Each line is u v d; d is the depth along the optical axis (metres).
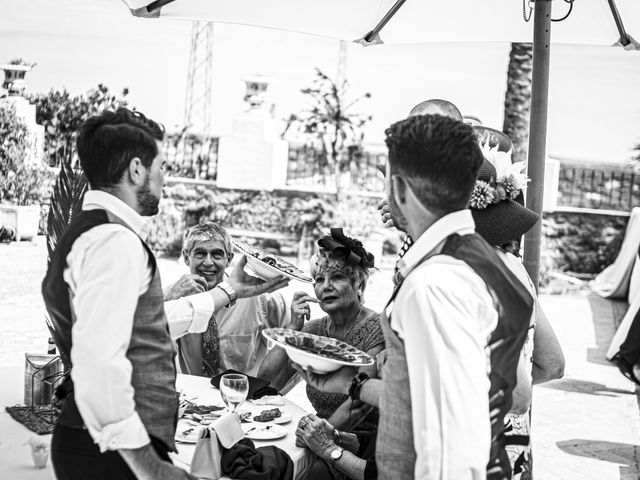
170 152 15.05
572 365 8.09
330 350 2.65
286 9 4.04
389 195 2.21
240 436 2.71
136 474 2.15
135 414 2.11
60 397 2.29
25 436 2.90
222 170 13.69
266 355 3.92
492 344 2.05
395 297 2.16
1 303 9.15
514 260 2.74
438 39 4.43
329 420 3.24
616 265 12.95
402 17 4.22
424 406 1.93
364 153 14.89
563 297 12.33
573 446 5.73
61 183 3.72
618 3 3.94
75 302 2.10
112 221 2.22
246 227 13.80
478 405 1.93
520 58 10.44
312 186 14.27
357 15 4.12
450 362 1.92
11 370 3.82
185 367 4.01
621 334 7.89
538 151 3.14
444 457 1.91
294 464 2.81
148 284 2.21
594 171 15.84
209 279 3.98
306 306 3.77
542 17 3.12
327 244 3.42
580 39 4.34
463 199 2.13
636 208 12.95
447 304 1.96
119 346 2.07
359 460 2.85
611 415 6.54
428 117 2.12
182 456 2.78
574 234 13.54
